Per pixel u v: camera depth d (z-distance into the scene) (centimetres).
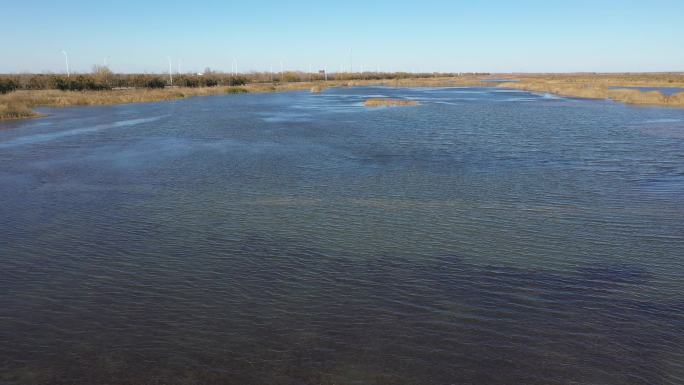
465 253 1206
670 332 860
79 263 1157
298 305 952
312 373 743
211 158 2442
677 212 1523
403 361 773
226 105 5803
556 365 766
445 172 2106
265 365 764
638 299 978
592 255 1192
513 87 10488
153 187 1866
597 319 902
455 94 8144
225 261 1164
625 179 1969
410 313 921
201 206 1609
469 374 743
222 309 938
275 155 2516
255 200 1678
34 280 1070
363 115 4494
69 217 1498
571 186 1859
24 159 2422
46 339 841
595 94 6844
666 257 1178
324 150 2655
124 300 977
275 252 1218
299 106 5606
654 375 744
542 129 3466
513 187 1845
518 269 1113
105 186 1883
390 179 1978
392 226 1405
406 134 3250
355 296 988
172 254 1208
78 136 3200
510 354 793
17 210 1567
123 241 1296
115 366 764
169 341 831
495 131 3378
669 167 2188
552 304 957
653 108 4981
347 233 1349
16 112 4203
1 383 724
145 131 3450
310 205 1616
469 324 883
